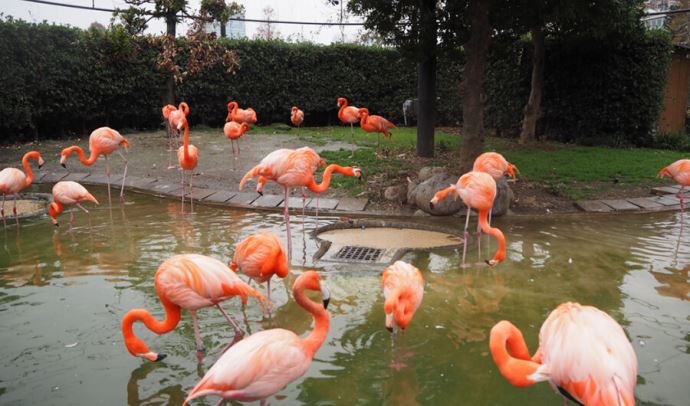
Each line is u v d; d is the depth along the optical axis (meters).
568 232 7.16
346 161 11.42
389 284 3.94
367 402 3.23
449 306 4.68
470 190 5.76
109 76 15.98
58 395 3.27
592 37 13.91
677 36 24.27
